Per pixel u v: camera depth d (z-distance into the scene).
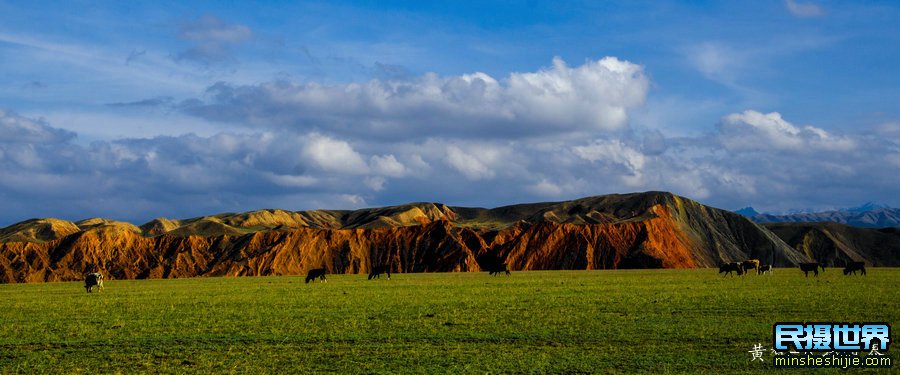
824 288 63.03
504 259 169.50
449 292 66.38
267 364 30.77
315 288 77.62
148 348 34.72
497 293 63.72
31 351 34.44
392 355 32.22
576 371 28.73
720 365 29.39
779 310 44.91
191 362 31.28
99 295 70.69
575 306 49.69
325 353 32.91
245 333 38.75
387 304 53.53
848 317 41.06
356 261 169.88
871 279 79.31
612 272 124.56
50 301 62.28
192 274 162.62
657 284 74.56
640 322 40.53
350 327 40.47
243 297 63.34
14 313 50.84
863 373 28.09
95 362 31.69
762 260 182.88
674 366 29.27
